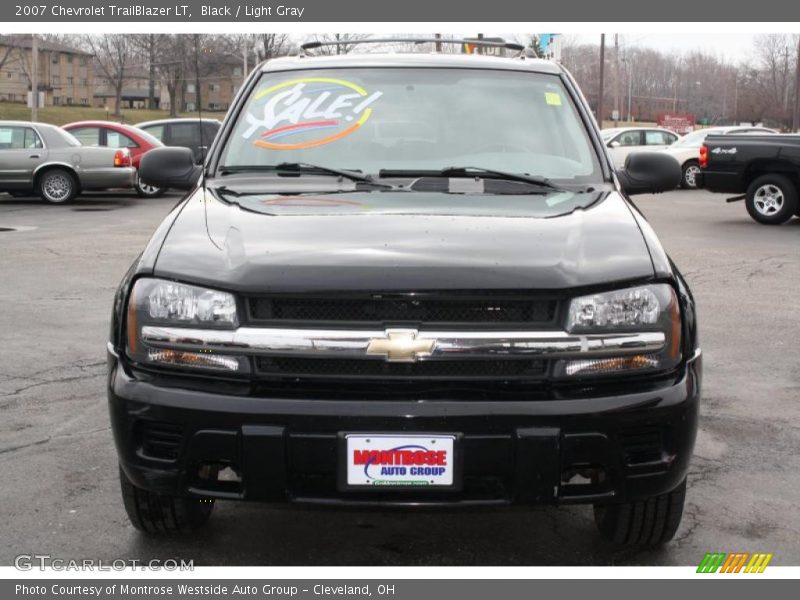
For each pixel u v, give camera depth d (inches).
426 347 109.3
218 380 113.3
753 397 211.9
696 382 117.8
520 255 116.0
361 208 133.0
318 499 111.3
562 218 129.3
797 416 198.2
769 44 3041.3
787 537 139.9
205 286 114.1
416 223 125.4
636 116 3759.8
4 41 3533.5
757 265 400.8
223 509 148.6
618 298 113.8
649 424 112.7
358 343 109.4
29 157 685.9
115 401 116.2
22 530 139.9
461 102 166.2
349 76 171.2
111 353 121.8
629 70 3501.5
